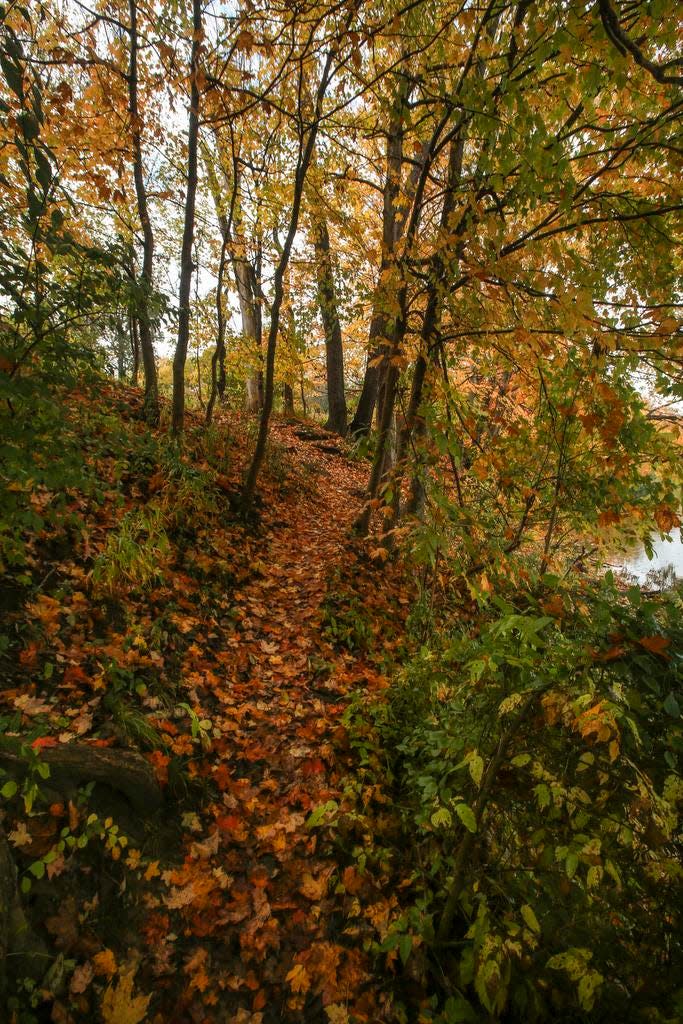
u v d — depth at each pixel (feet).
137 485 15.88
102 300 8.21
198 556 14.88
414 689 10.12
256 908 6.86
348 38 12.78
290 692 11.43
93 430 13.42
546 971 5.07
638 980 4.46
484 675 5.90
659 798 4.21
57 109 13.14
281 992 6.06
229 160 21.83
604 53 7.21
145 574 11.25
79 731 7.65
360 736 9.84
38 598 9.55
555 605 5.21
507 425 12.00
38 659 8.53
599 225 11.02
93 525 12.64
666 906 4.39
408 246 13.09
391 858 7.66
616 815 4.52
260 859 7.58
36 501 11.76
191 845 7.36
